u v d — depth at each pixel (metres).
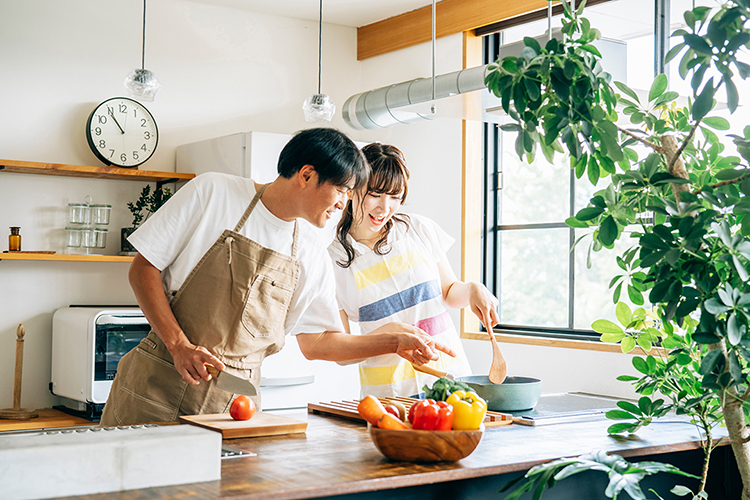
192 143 3.88
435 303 2.33
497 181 3.98
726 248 1.39
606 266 3.43
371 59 4.57
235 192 1.83
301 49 4.44
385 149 2.16
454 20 3.98
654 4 3.12
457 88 3.17
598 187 3.50
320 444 1.57
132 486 1.17
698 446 1.65
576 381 3.26
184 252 1.81
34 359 3.58
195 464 1.22
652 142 1.67
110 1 3.82
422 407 1.42
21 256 3.35
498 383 2.07
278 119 4.35
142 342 1.89
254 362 1.90
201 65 4.11
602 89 1.57
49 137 3.65
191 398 1.84
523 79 1.45
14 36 3.57
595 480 1.60
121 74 3.85
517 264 3.88
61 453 1.13
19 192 3.57
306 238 1.90
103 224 3.64
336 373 3.73
